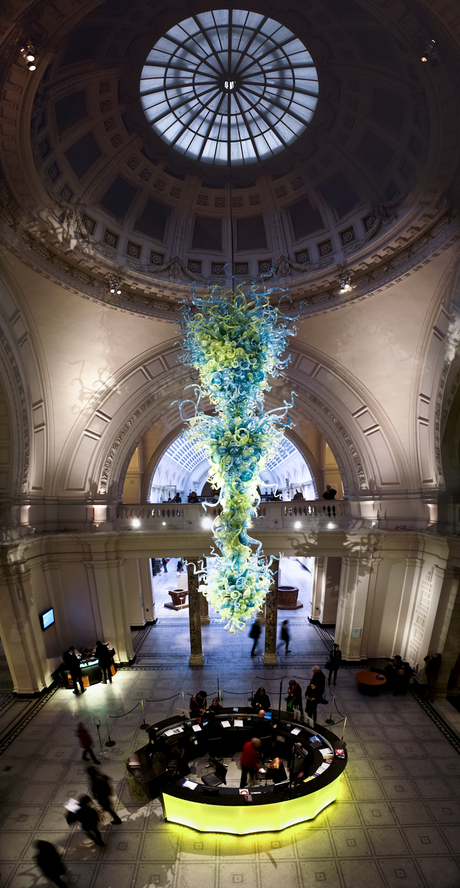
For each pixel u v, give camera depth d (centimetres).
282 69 1126
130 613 1833
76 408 1435
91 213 1257
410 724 1124
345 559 1526
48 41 771
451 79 812
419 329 1261
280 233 1434
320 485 2384
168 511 1571
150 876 700
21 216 1038
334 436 1572
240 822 768
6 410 1160
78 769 951
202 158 1341
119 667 1477
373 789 888
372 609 1509
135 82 1111
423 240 1127
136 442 1606
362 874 702
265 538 1500
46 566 1442
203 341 728
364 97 1095
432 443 1336
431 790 884
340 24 970
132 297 1365
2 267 1077
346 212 1320
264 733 983
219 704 1071
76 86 1026
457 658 1287
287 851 745
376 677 1273
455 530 1277
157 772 853
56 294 1217
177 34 1041
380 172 1184
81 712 1189
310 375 1517
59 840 769
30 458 1303
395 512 1500
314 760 860
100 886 683
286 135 1285
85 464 1506
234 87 1177
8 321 1123
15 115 858
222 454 711
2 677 1405
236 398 718
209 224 1463
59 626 1471
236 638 1717
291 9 977
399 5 739
